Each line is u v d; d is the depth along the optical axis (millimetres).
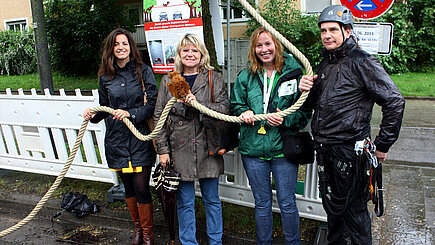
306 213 3227
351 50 2232
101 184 4441
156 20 3812
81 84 14883
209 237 2957
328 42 2250
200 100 2703
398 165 4828
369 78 2146
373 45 3141
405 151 5414
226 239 3209
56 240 3516
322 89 2320
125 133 2961
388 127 2150
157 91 3062
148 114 2953
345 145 2283
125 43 2912
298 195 3238
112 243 3410
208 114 2547
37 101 4230
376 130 6668
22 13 20391
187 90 2525
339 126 2262
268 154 2604
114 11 15344
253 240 3105
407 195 3873
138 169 3008
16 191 4477
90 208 3803
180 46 2732
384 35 3107
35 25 5375
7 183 4723
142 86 3025
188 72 2812
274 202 3350
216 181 2881
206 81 2736
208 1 4469
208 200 2895
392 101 2100
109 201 3955
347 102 2232
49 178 4801
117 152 2980
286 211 2650
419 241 3006
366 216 2441
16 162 4637
